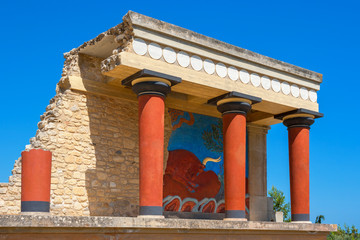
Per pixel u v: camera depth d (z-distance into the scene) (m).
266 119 17.50
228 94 13.50
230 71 13.66
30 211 9.58
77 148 13.09
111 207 13.41
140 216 11.23
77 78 13.41
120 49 11.77
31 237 8.93
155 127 11.73
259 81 14.41
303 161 15.41
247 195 17.42
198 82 12.75
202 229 11.68
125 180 13.92
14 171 12.14
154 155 11.61
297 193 15.23
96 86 13.76
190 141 15.90
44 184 9.81
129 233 10.36
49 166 10.02
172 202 14.95
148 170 11.53
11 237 8.73
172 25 12.25
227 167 13.47
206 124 16.55
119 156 13.95
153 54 11.91
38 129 13.12
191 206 15.46
